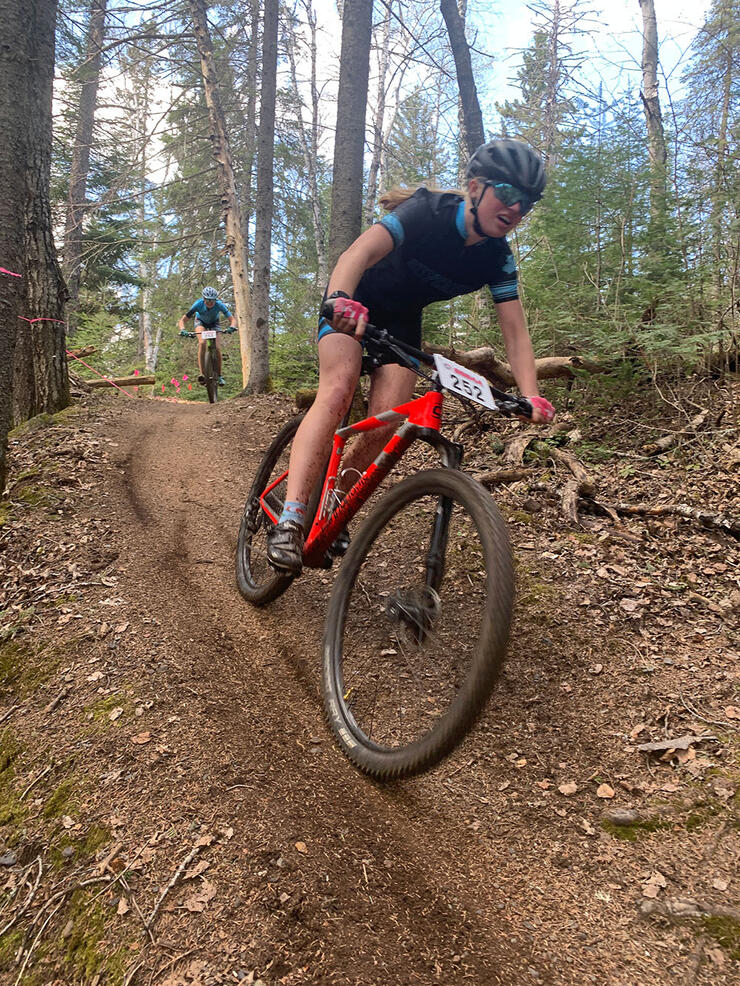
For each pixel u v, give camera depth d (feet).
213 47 39.65
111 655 8.39
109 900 5.59
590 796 6.92
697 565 11.01
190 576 10.91
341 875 5.75
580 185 18.58
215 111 39.14
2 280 11.89
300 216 56.95
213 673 8.28
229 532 12.82
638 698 8.14
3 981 5.38
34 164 18.44
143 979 4.96
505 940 5.41
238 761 6.84
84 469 14.28
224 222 40.73
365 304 8.01
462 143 39.22
